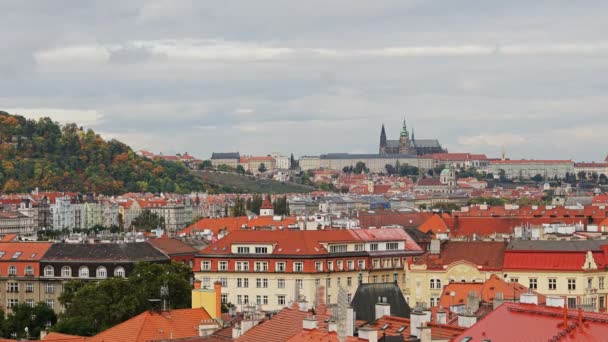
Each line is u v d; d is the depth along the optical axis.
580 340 162.75
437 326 196.38
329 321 195.50
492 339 173.38
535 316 174.88
